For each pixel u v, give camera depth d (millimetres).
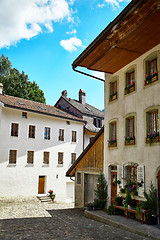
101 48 11250
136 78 11750
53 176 24312
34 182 22750
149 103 10648
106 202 13211
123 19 9109
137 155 11047
